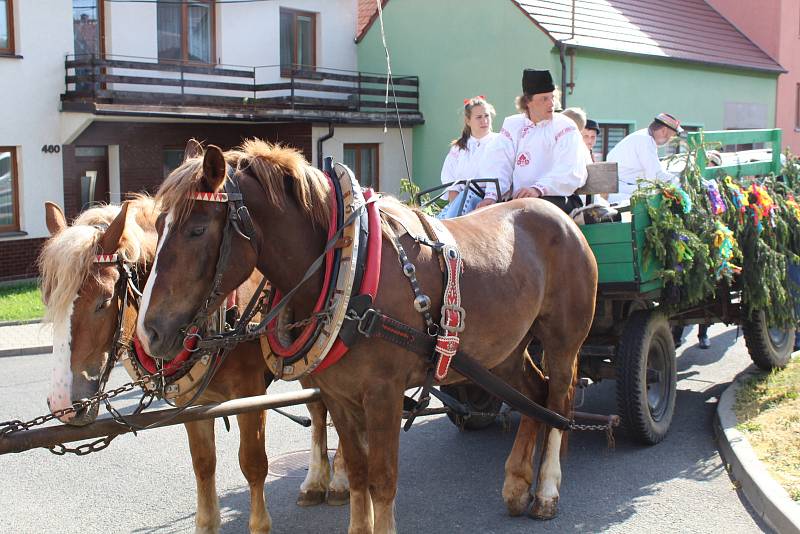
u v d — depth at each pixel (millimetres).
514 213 4465
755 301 6383
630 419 5379
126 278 3338
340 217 3506
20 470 5445
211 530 4094
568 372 4621
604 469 5180
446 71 18359
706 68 19969
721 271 5887
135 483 5207
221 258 3172
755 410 5820
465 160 7301
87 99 13617
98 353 3223
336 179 3645
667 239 5426
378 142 18031
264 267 3473
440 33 18297
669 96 19016
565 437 4727
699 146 6180
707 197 5906
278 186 3398
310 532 4473
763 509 4367
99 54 14516
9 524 4570
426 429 6211
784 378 6766
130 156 14836
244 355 3932
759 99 22062
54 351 3145
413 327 3594
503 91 17422
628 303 5766
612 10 19094
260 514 4094
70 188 14156
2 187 13469
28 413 6762
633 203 5273
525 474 4539
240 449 4020
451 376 4047
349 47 19531
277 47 17672
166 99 14383
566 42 16266
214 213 3154
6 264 13430
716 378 7418
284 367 3514
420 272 3660
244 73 15516
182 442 6039
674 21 20891
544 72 5508
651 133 7766
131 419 3240
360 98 18562
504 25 17219
